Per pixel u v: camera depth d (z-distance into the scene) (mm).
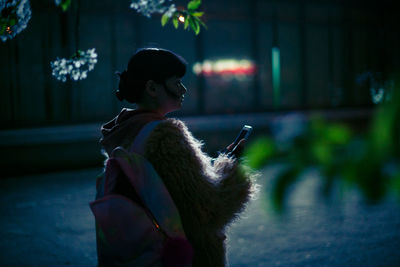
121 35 9109
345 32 11586
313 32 11234
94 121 9008
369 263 3604
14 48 8258
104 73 9039
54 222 5090
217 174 1396
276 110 10898
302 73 11172
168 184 1278
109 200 1266
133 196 1324
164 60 1399
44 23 8430
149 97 1426
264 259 3750
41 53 8477
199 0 1949
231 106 10430
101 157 8906
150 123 1336
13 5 1625
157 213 1256
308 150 420
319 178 416
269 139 438
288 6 10867
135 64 1415
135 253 1279
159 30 9438
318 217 4867
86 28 8773
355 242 4125
